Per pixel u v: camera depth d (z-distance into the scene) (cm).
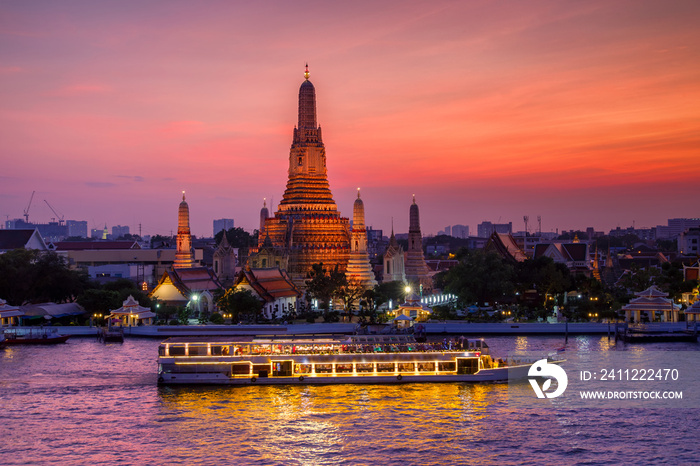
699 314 17325
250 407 10656
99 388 11756
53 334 16562
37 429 9675
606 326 17038
